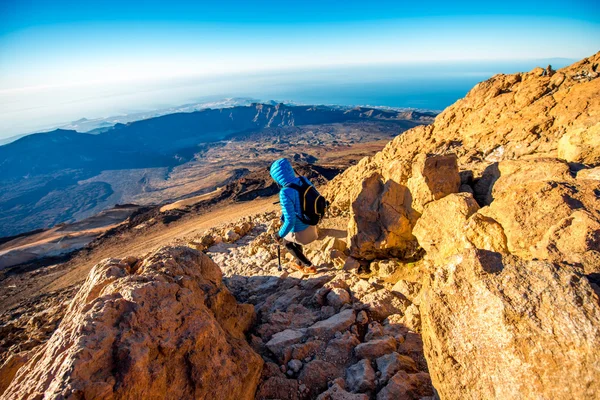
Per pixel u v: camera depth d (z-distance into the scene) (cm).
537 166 533
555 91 953
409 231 622
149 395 271
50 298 2061
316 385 377
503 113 1043
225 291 495
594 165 519
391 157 1355
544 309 254
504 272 294
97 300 331
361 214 671
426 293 332
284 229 548
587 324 233
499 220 429
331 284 588
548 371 231
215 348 332
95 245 4444
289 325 512
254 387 367
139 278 378
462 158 972
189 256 507
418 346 416
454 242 475
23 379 307
